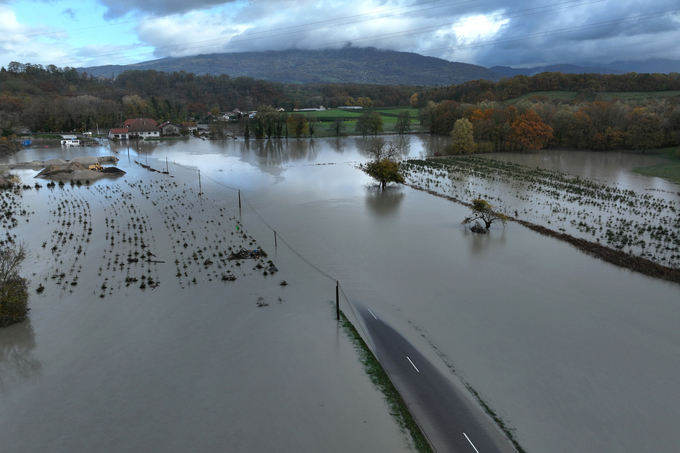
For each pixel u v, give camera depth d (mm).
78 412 25281
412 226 60750
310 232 57844
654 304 38469
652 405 26125
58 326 34531
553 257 49344
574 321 35594
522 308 37719
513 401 26500
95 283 42125
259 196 78375
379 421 24703
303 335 33344
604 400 26516
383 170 83062
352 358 30562
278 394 26844
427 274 44750
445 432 24172
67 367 29453
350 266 46750
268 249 51406
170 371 29000
